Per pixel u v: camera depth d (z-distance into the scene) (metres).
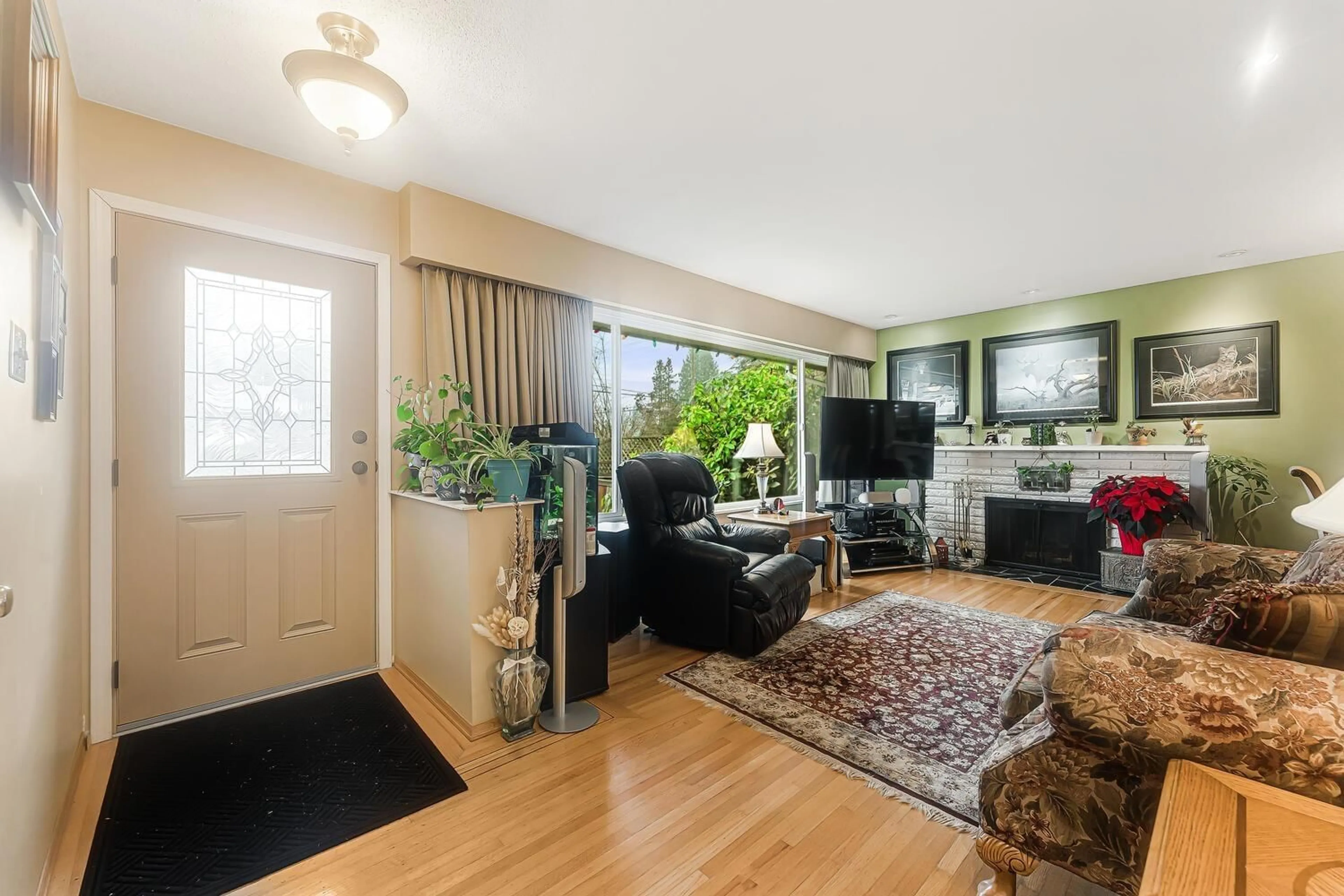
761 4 1.59
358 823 1.60
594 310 3.57
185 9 1.61
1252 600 1.02
